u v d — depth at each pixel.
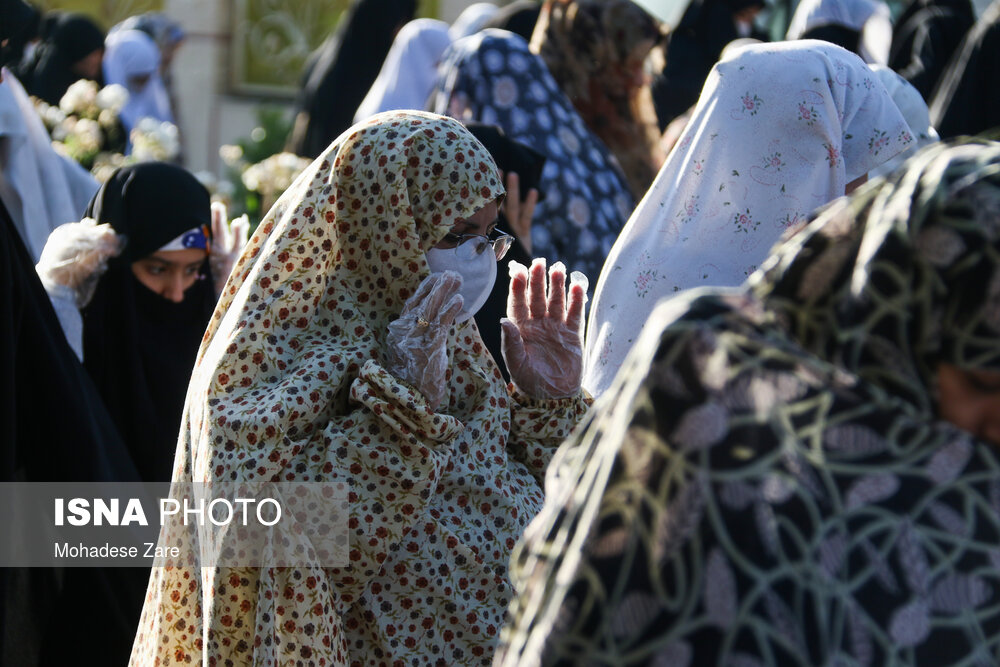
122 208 7.38
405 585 4.77
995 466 2.45
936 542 2.40
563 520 2.64
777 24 16.36
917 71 12.22
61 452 6.50
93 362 7.36
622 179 9.09
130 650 6.60
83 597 6.54
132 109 16.70
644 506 2.40
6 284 6.28
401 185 5.00
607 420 2.64
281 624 4.51
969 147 2.54
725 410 2.40
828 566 2.34
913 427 2.45
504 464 5.09
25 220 8.70
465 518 4.90
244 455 4.61
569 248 8.50
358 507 4.66
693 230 5.64
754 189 5.57
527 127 8.70
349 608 4.77
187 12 18.61
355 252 5.10
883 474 2.41
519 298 5.35
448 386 5.13
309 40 18.95
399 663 4.72
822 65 5.58
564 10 9.77
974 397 2.50
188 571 5.05
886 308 2.47
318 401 4.74
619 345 5.73
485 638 4.83
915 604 2.37
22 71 13.79
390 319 5.09
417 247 5.03
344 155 5.07
